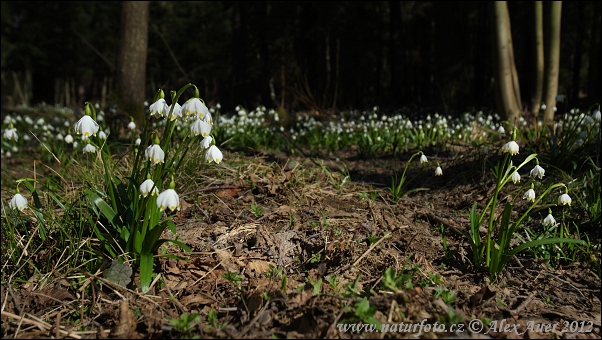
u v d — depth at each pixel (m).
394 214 0.99
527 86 4.45
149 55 7.31
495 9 2.13
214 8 7.35
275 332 0.56
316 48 5.19
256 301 0.62
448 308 0.57
